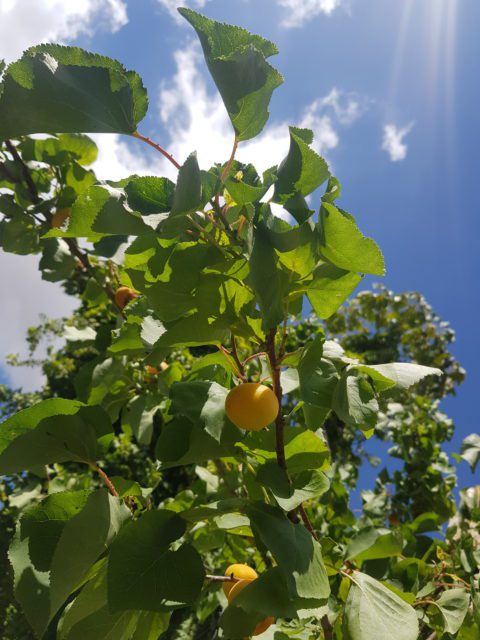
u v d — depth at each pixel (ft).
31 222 2.82
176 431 1.34
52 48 1.14
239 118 1.21
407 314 8.49
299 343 5.12
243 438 1.28
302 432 1.37
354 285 1.33
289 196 1.28
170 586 1.12
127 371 2.86
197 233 1.30
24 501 3.58
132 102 1.17
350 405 1.29
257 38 1.22
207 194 1.20
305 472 1.36
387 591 1.35
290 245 1.17
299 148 1.26
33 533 1.16
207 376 1.49
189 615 5.75
